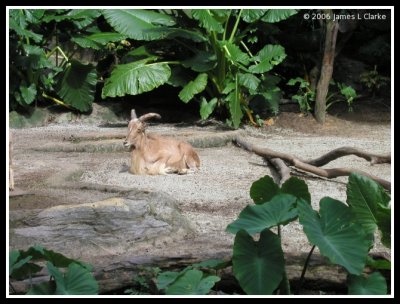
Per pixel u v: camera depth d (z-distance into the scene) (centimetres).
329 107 1920
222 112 1764
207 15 1614
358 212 621
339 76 2019
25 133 1595
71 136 1466
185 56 1816
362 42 2047
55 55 1992
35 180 993
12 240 706
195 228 802
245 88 1747
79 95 1766
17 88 1731
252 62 1800
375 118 1858
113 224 742
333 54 1775
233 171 1175
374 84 1992
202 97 1709
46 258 558
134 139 1124
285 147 1470
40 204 810
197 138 1464
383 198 625
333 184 1077
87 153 1356
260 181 627
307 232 531
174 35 1688
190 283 544
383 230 614
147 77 1628
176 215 786
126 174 1133
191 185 1048
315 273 612
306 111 1811
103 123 1794
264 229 545
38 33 1789
